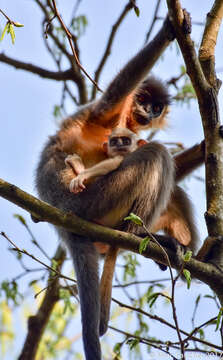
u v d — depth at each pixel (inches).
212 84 367.6
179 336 303.1
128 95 433.4
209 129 361.1
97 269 360.5
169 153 402.0
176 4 341.4
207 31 379.9
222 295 344.2
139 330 424.8
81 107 450.3
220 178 356.8
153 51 412.2
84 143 431.8
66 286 457.1
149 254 347.6
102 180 391.9
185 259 292.4
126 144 406.0
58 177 406.0
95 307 343.9
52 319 535.8
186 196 459.5
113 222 393.7
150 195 389.1
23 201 334.3
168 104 509.4
